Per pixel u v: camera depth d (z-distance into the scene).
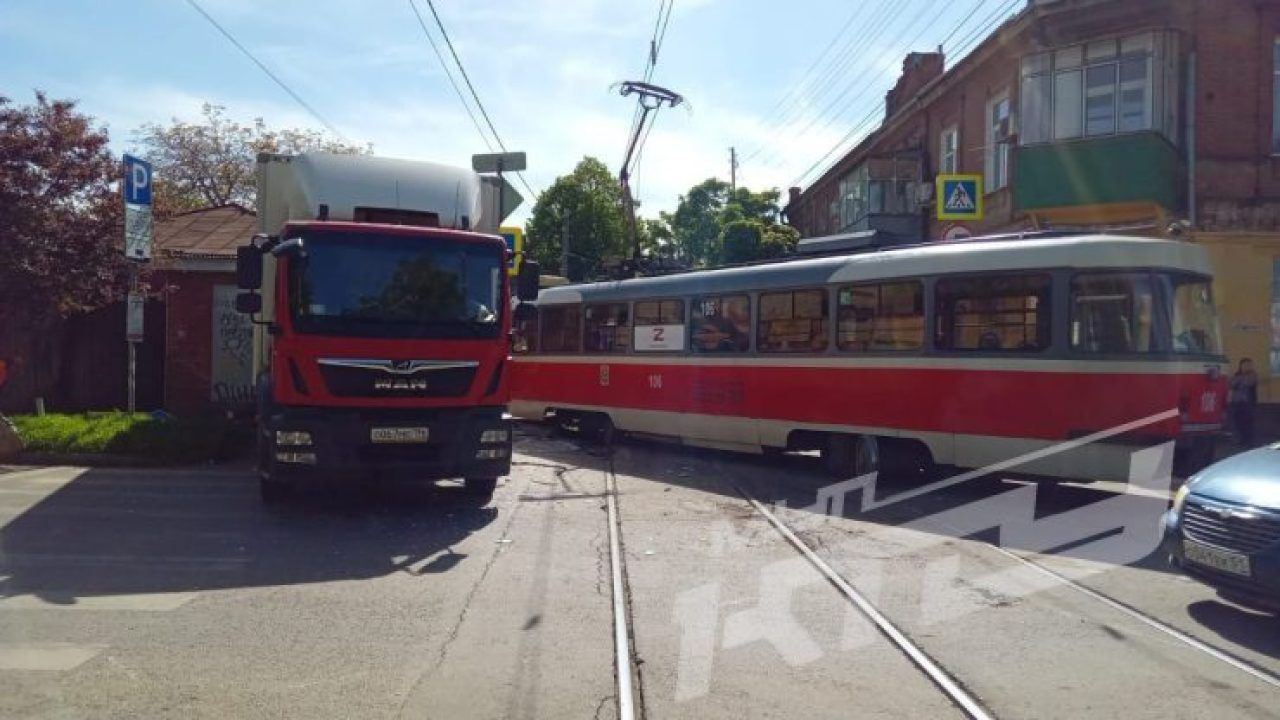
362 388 10.24
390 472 10.33
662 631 6.62
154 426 14.78
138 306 15.37
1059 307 11.33
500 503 11.45
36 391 19.61
